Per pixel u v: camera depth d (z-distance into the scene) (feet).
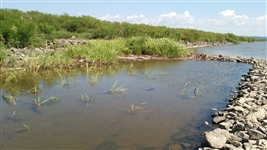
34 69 26.58
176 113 14.47
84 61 33.88
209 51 68.18
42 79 23.02
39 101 15.70
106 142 10.54
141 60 40.81
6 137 10.77
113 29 81.46
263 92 18.07
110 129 11.90
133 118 13.44
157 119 13.39
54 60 29.32
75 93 18.20
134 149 10.00
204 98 17.87
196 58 45.09
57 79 23.09
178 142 10.75
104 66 32.53
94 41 41.65
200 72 29.32
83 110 14.52
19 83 21.24
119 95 17.94
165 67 33.04
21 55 31.19
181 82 23.12
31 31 40.11
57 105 15.34
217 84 22.74
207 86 21.74
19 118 13.03
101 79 23.65
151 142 10.67
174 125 12.64
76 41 52.70
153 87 20.74
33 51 34.53
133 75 26.21
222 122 12.46
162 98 17.52
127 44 46.24
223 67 34.24
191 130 12.09
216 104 16.48
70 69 28.96
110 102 16.19
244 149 9.46
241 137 10.55
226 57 45.01
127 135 11.29
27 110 14.33
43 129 11.71
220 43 120.88
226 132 10.67
